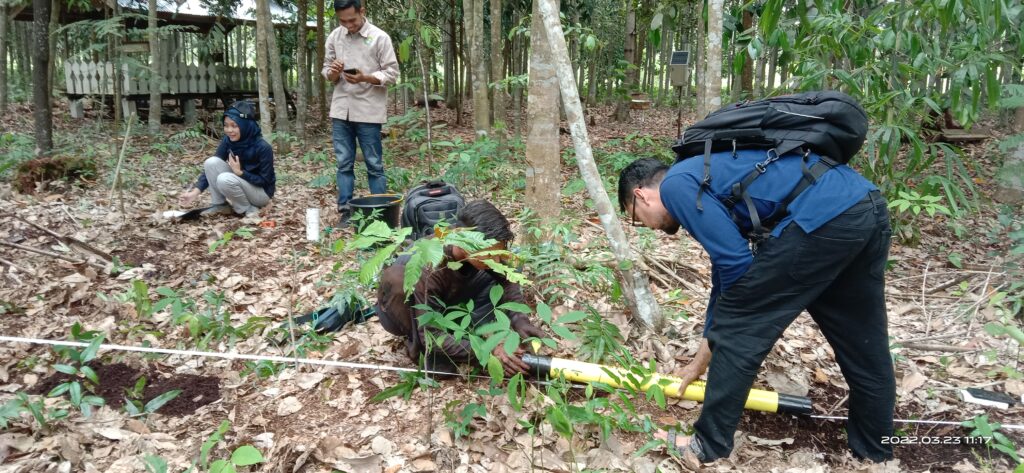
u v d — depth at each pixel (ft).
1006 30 15.65
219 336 11.37
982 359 11.34
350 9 17.70
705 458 8.59
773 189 7.49
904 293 14.89
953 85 13.82
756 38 16.67
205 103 40.24
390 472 8.48
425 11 27.81
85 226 17.12
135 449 8.89
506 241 9.86
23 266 14.56
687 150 8.04
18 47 45.98
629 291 11.42
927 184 15.74
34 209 17.95
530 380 10.11
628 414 9.60
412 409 9.77
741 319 7.89
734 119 7.73
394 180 21.76
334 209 20.26
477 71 28.40
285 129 29.37
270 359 10.48
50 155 22.29
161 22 34.94
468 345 10.08
